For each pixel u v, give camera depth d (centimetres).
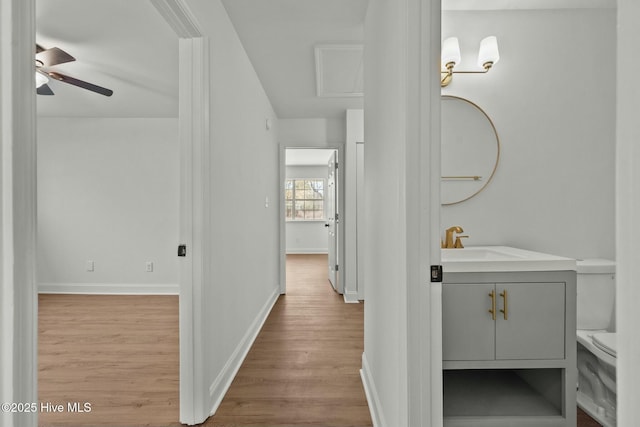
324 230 892
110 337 288
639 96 28
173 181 441
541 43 205
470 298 144
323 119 442
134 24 223
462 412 149
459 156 208
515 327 144
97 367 232
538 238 206
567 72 205
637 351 29
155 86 331
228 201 215
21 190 68
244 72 260
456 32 207
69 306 384
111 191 441
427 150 115
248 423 173
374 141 187
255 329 296
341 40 248
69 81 268
